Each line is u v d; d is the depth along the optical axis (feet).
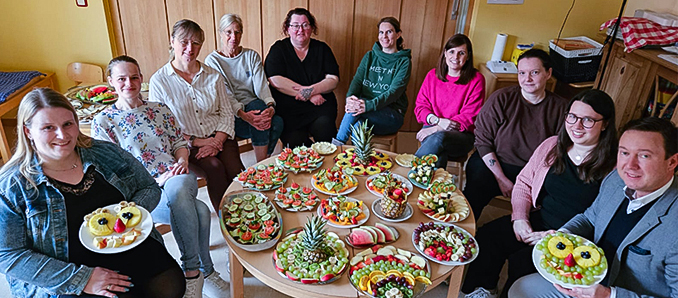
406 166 7.54
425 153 8.66
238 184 6.81
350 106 9.48
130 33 10.61
